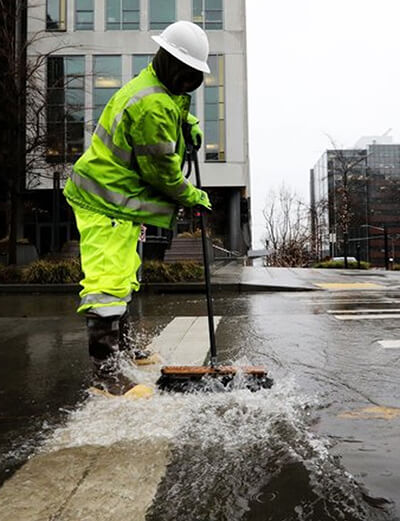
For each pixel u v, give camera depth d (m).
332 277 13.35
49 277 11.28
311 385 2.90
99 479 1.72
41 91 15.79
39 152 16.95
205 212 3.07
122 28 28.44
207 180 28.92
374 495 1.60
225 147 28.97
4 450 1.99
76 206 2.82
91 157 2.75
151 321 5.84
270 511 1.52
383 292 9.41
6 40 14.46
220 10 29.14
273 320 5.73
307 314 6.26
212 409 2.40
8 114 14.35
